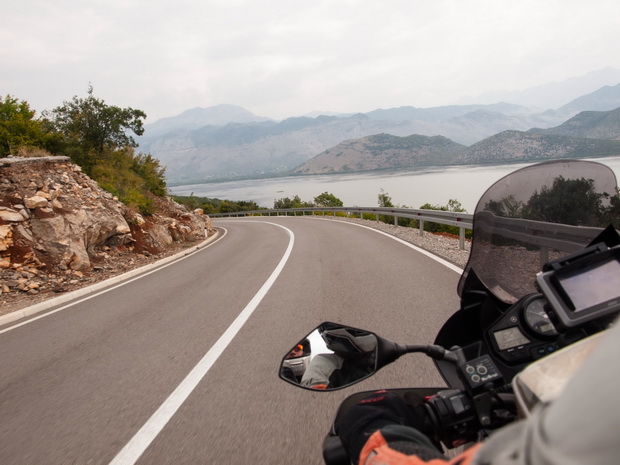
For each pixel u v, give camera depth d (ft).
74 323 28.73
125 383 17.15
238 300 30.01
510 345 6.34
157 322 26.45
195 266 50.44
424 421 5.53
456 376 6.75
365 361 6.22
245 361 18.20
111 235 59.06
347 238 60.39
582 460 2.00
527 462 2.32
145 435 12.71
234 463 10.72
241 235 91.61
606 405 2.13
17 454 12.41
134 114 95.04
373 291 28.14
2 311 35.40
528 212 7.20
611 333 2.59
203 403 14.53
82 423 13.98
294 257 47.73
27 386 17.98
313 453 10.77
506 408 5.56
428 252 41.39
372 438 4.13
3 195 49.21
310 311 25.02
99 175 79.61
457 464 3.09
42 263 45.85
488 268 7.39
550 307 5.33
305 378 6.29
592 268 5.36
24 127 71.97
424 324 20.45
